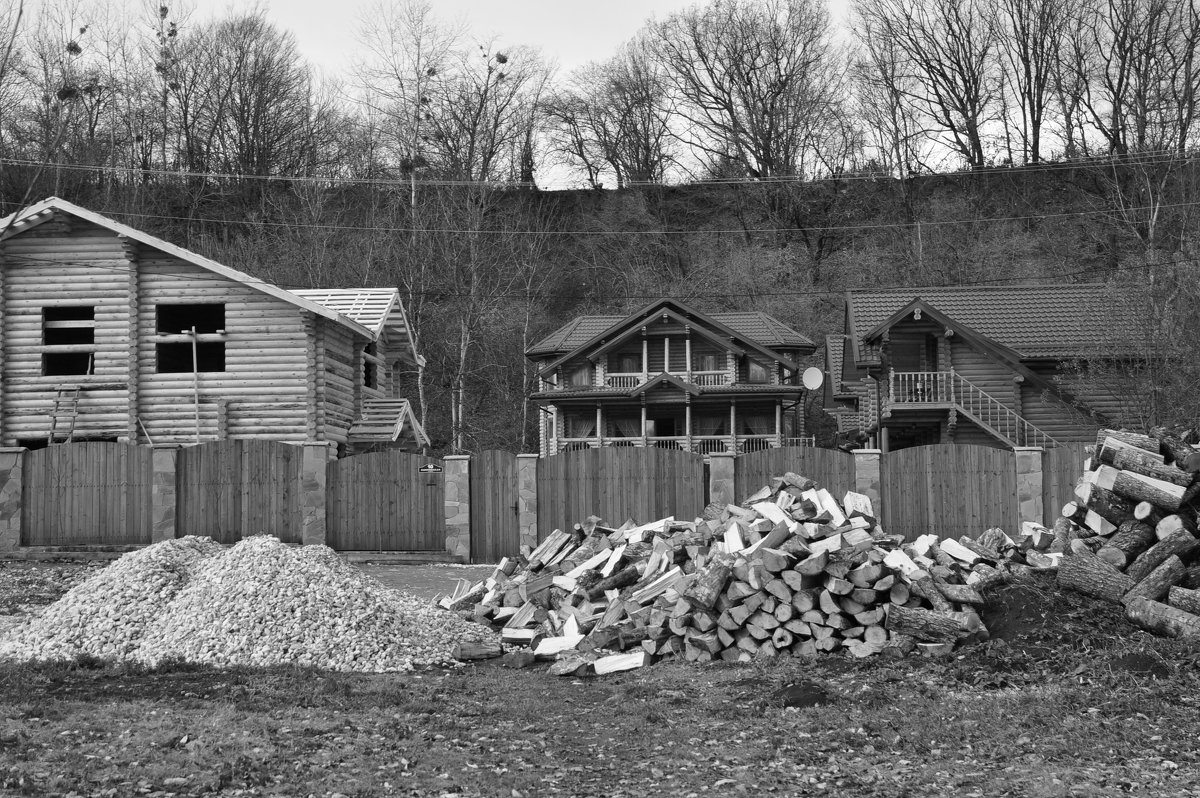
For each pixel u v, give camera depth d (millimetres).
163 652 13430
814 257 64062
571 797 8484
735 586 13227
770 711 10945
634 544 15562
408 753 9516
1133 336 33969
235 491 24500
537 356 49562
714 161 69125
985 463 24203
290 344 30672
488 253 54375
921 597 13195
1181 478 13633
